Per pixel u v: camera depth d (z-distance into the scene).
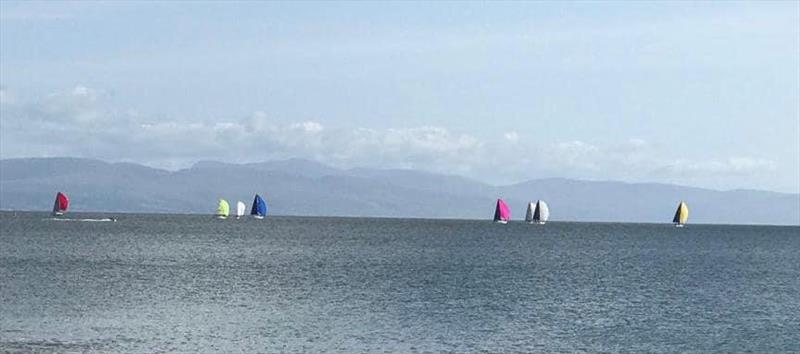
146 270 90.19
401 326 53.62
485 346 47.41
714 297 73.06
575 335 51.50
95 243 140.62
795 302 70.31
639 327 54.91
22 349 43.38
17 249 121.31
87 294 67.75
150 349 44.62
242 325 52.94
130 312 57.88
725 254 145.38
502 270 98.31
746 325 56.59
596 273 96.25
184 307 61.00
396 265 103.44
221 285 76.38
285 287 75.50
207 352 44.28
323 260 110.12
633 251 148.88
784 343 50.06
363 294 70.75
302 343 47.31
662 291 77.19
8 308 58.62
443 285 79.31
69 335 48.19
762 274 99.25
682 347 48.41
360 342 47.94
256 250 130.50
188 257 111.44
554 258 123.12
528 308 63.19
